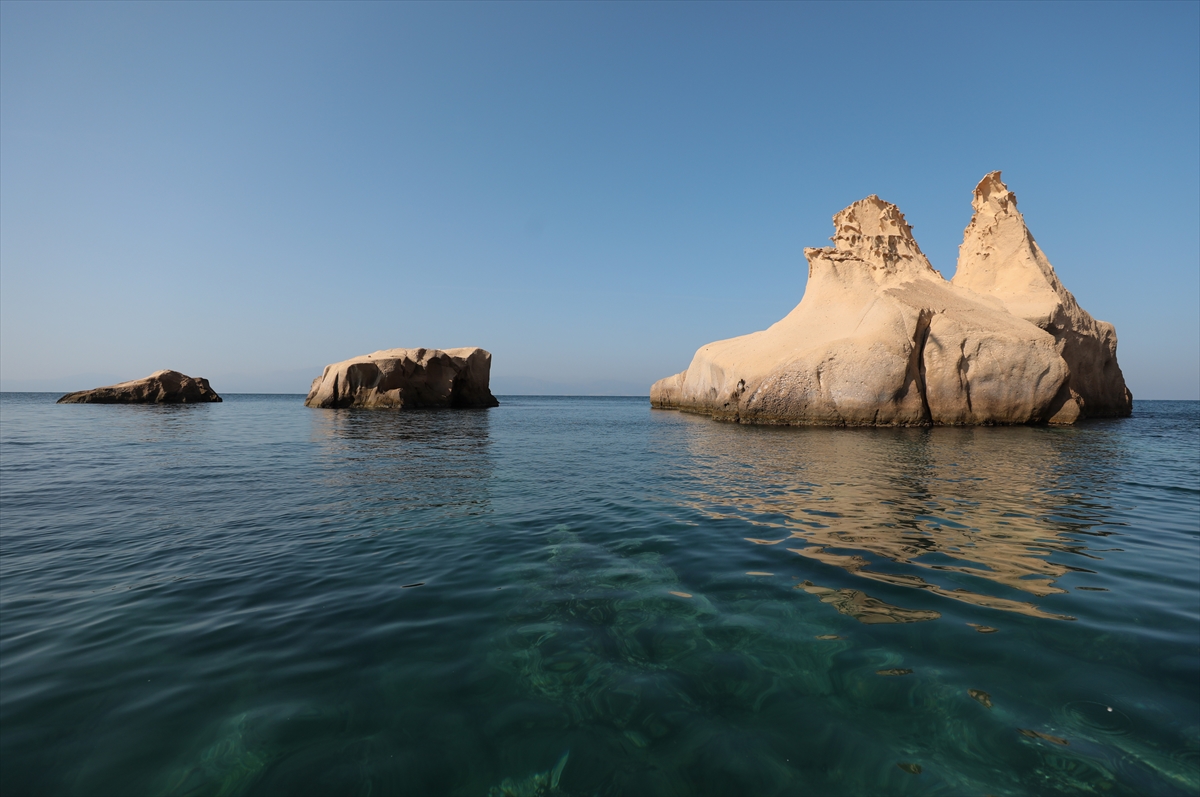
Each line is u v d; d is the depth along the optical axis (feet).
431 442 56.29
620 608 13.04
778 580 14.90
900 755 7.69
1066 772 7.28
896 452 44.14
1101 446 47.75
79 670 10.14
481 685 9.60
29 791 7.04
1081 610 12.70
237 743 8.02
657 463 39.45
